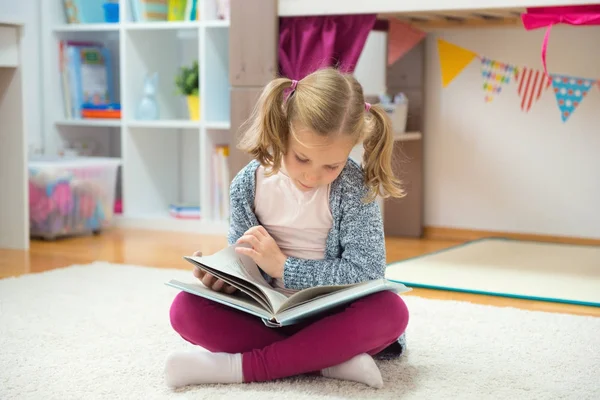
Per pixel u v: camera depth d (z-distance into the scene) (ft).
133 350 4.67
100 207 9.40
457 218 9.73
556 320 5.48
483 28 9.31
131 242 8.91
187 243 8.87
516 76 9.22
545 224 9.29
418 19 9.02
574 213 9.14
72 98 10.27
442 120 9.65
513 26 9.07
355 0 7.15
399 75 9.68
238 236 4.54
